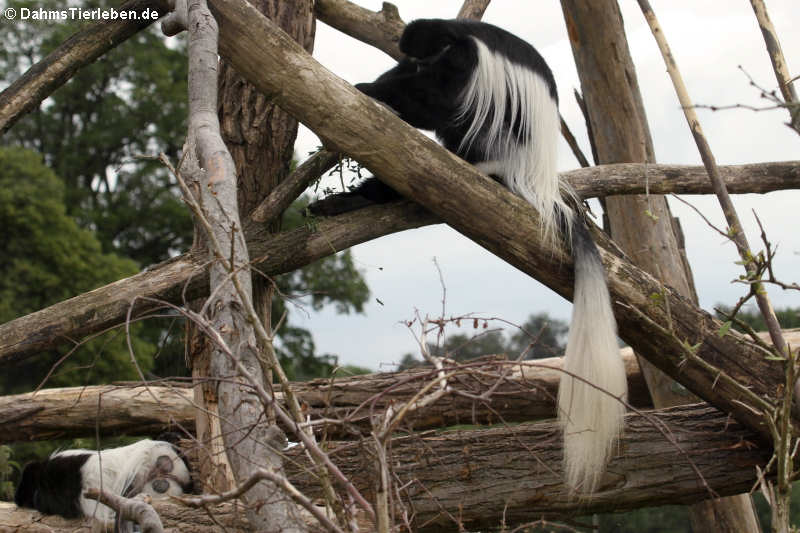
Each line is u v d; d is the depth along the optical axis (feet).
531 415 14.08
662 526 31.55
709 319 11.53
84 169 74.43
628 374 16.67
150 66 72.95
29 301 48.73
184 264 13.39
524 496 11.81
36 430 13.78
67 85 72.74
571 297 11.97
